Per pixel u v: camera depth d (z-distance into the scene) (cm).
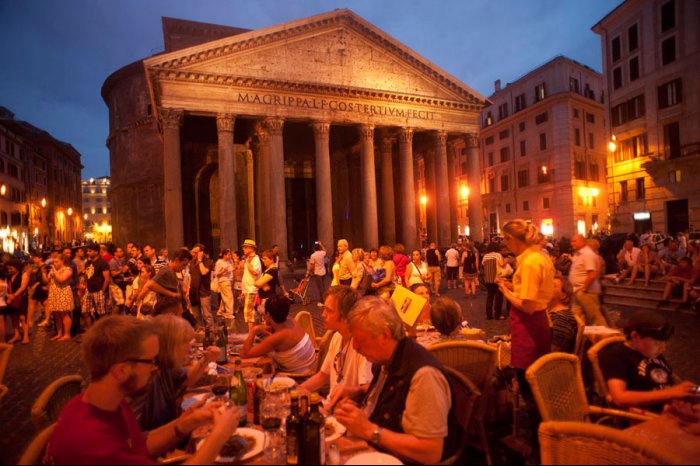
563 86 4659
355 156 4028
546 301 431
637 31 3275
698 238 2408
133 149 4525
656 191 3152
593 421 398
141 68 4409
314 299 1775
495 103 5616
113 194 4947
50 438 242
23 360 957
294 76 2923
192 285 1151
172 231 2545
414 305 513
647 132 3203
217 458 277
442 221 3353
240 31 4366
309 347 521
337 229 4269
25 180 5569
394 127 3303
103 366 244
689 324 1099
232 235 2681
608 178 3612
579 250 823
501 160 5462
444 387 286
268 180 2967
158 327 378
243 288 1162
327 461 274
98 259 1210
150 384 378
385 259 1198
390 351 304
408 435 278
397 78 3225
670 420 339
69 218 7744
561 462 260
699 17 2792
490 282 1258
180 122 2692
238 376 357
